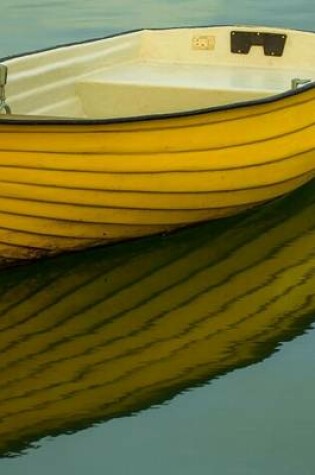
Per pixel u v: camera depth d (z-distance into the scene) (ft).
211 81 39.65
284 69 42.73
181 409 25.40
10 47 73.51
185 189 30.91
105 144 28.32
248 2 91.25
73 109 38.06
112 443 23.94
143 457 23.44
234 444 23.97
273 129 32.17
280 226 35.55
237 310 30.42
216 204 32.53
